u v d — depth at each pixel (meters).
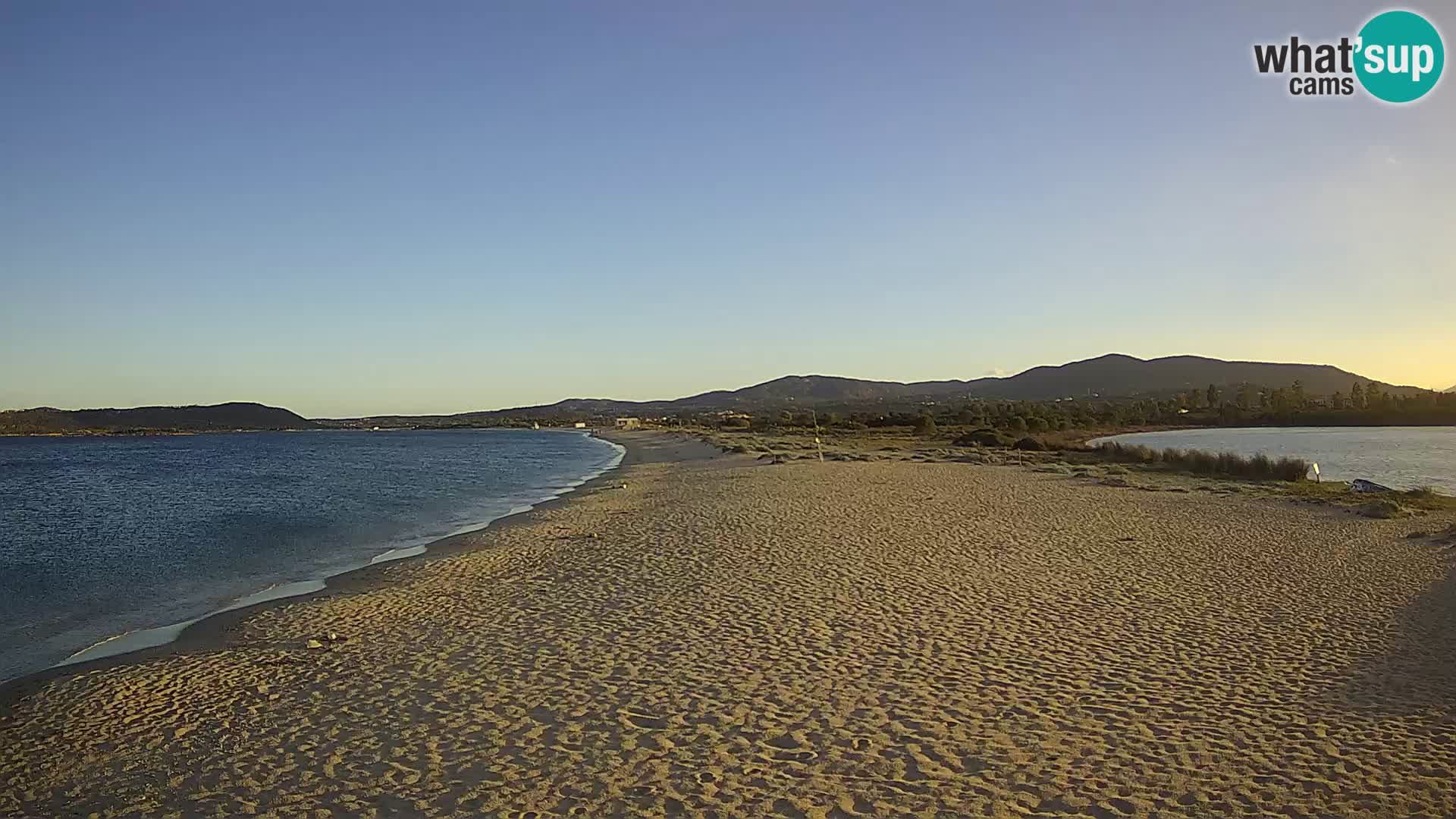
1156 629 10.43
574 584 13.61
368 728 7.70
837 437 81.44
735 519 20.52
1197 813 5.79
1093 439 86.19
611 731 7.38
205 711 8.46
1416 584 13.06
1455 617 11.07
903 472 35.69
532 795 6.21
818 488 27.94
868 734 7.19
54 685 9.56
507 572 15.05
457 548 18.61
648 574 14.11
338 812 6.09
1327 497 25.58
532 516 23.95
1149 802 5.96
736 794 6.15
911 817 5.77
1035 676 8.66
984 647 9.67
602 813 5.92
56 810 6.41
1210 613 11.24
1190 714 7.61
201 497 34.72
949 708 7.78
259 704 8.55
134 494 36.62
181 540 22.05
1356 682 8.49
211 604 13.98
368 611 12.48
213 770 6.96
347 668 9.61
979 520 19.88
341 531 22.98
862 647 9.70
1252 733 7.15
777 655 9.43
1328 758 6.64
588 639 10.30
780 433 91.62
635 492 29.92
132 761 7.28
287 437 166.38
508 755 6.96
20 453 84.88
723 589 12.76
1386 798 5.98
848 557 15.19
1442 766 6.46
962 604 11.69
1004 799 6.01
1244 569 14.17
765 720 7.55
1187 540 17.09
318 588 14.84
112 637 11.97
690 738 7.19
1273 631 10.38
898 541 16.81
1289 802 5.95
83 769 7.17
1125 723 7.39
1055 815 5.77
